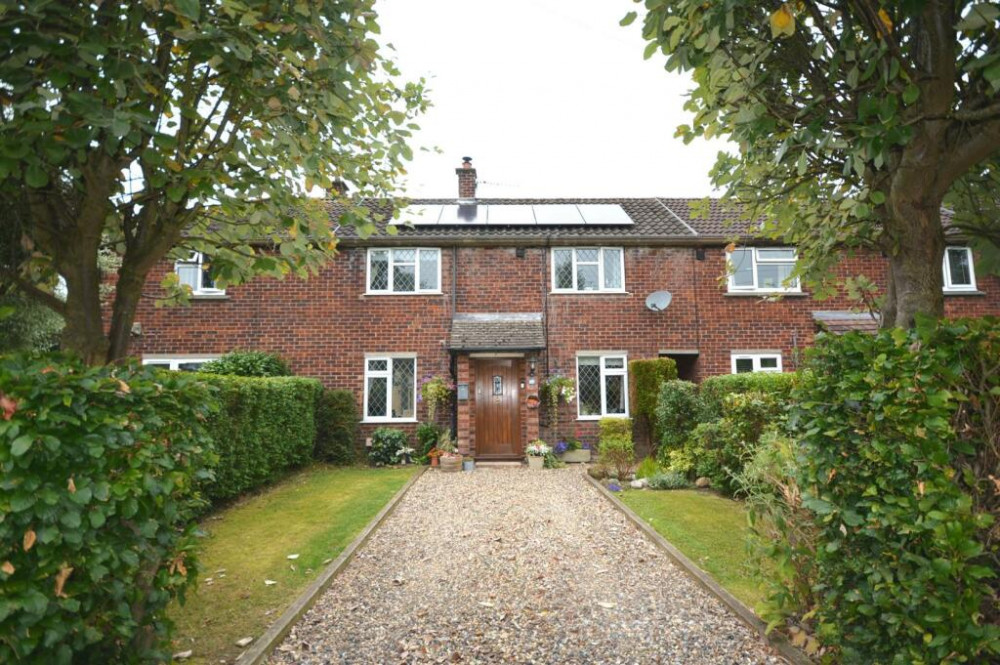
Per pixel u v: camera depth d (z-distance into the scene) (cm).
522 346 1245
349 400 1280
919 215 379
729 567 532
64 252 391
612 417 1268
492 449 1317
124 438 262
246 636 399
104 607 270
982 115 321
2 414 231
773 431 649
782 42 400
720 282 736
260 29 379
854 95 371
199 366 1313
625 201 1717
